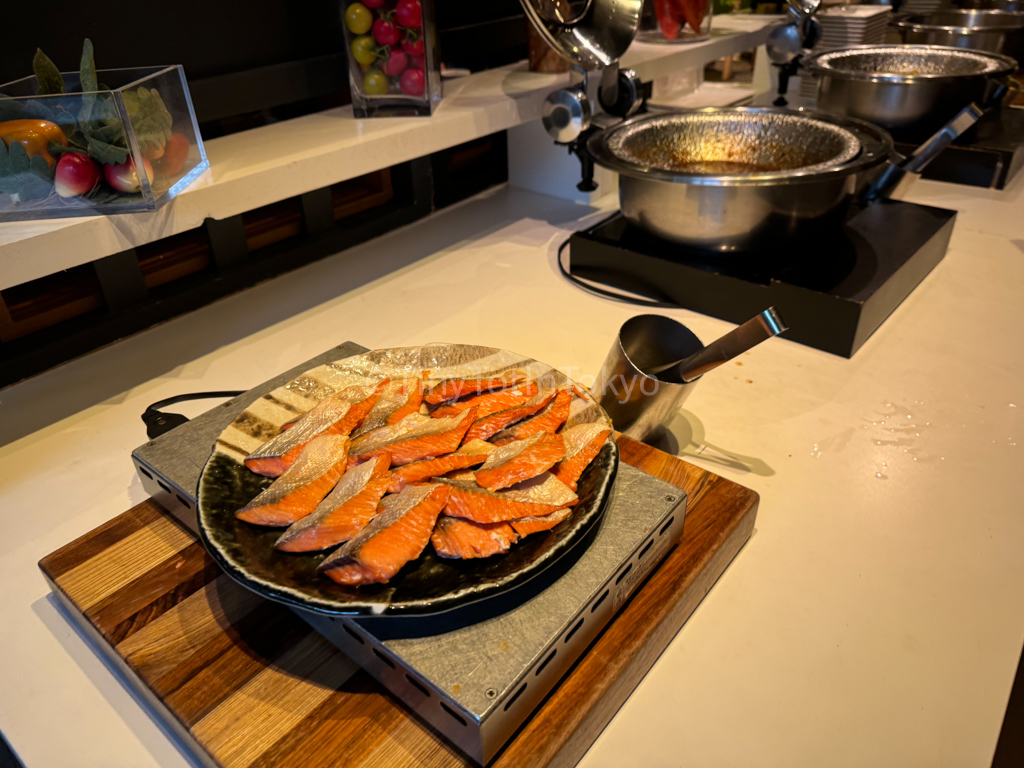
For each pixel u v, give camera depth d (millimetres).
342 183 1395
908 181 1262
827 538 696
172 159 812
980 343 997
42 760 531
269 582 495
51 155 729
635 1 1087
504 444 613
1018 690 565
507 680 468
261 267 1239
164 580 618
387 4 1016
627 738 533
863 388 912
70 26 934
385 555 495
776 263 1067
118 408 925
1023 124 1663
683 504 618
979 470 773
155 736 542
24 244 703
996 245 1276
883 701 551
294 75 1175
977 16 2230
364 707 515
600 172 1511
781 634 606
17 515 752
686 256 1107
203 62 1079
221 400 928
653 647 576
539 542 536
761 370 958
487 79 1341
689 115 1224
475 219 1486
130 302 1087
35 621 635
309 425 625
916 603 628
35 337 1007
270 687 529
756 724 539
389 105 1096
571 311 1121
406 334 1071
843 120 1146
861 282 991
